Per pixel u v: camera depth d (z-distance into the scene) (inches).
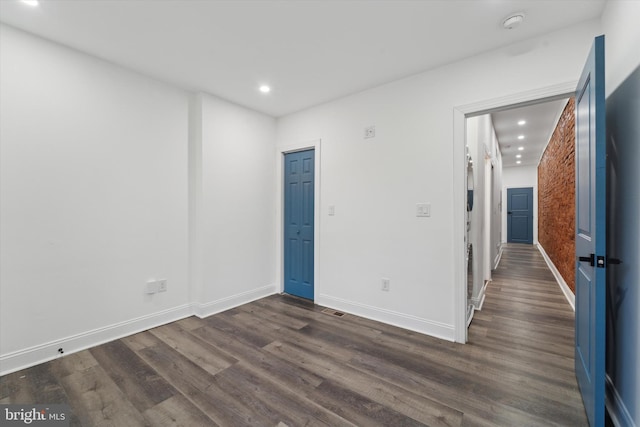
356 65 100.2
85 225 93.5
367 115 119.1
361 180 120.7
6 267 79.4
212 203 124.3
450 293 98.4
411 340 98.2
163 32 82.5
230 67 102.1
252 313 124.4
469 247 127.8
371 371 79.6
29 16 75.2
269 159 150.5
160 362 84.4
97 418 61.8
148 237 109.0
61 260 88.7
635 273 54.6
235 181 133.8
